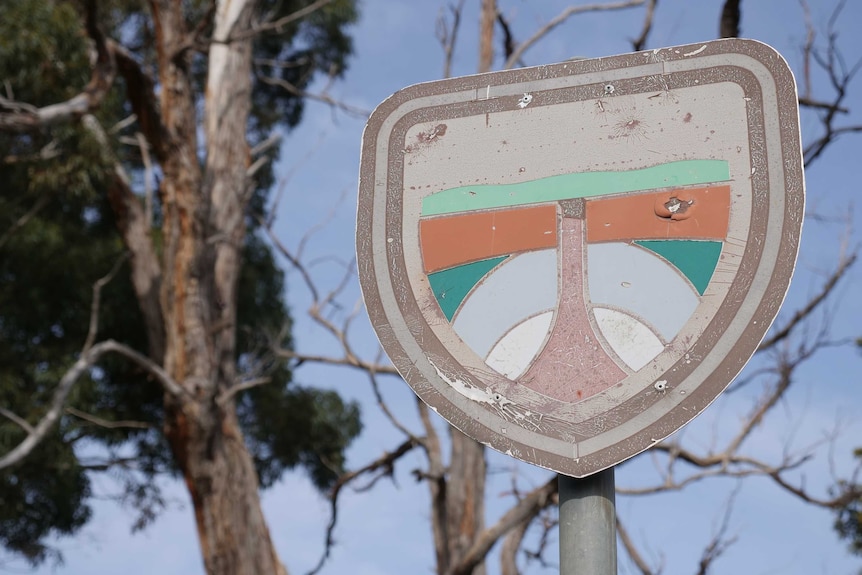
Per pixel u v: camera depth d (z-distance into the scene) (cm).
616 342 356
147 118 1351
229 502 1327
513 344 363
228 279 1449
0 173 1369
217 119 1537
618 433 346
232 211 1488
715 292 355
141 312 1520
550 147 384
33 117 1040
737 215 362
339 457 1717
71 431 1440
